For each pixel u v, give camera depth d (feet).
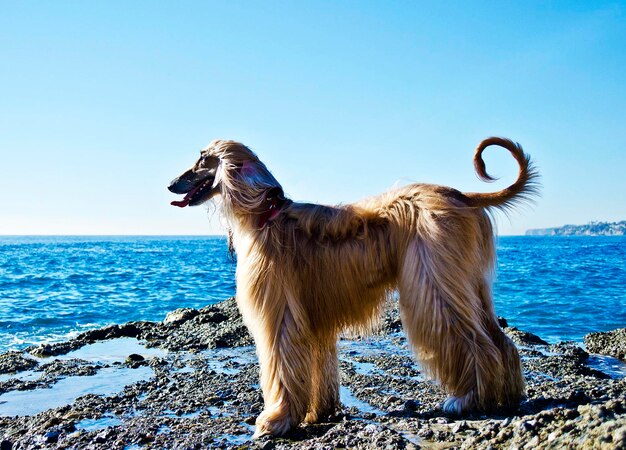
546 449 4.95
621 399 5.27
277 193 7.00
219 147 7.39
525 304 23.00
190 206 7.60
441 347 6.56
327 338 7.13
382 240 6.83
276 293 6.75
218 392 8.75
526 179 6.91
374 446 5.90
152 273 44.21
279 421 6.60
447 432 6.10
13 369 10.59
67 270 47.32
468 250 6.67
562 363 10.53
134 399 8.50
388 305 7.29
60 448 6.60
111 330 14.11
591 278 36.50
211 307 16.02
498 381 6.61
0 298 25.76
